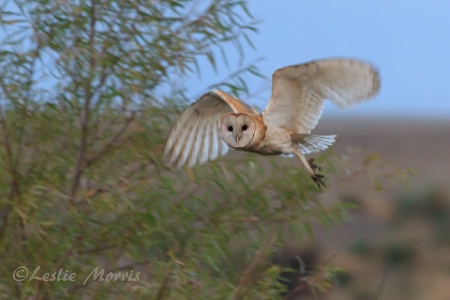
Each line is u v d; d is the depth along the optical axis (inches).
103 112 557.9
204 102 450.6
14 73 550.0
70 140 561.6
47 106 552.1
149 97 557.6
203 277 546.9
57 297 541.6
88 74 549.0
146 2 554.6
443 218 1163.9
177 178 568.1
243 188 573.0
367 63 398.6
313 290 559.8
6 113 545.0
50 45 544.7
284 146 420.2
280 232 574.2
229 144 425.4
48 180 547.2
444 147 2970.0
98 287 540.1
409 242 1115.9
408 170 587.2
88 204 557.6
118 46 552.1
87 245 550.0
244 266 573.0
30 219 521.0
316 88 412.8
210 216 567.8
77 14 548.1
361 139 3216.0
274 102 421.1
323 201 578.9
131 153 554.3
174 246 554.6
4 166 535.8
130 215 551.5
